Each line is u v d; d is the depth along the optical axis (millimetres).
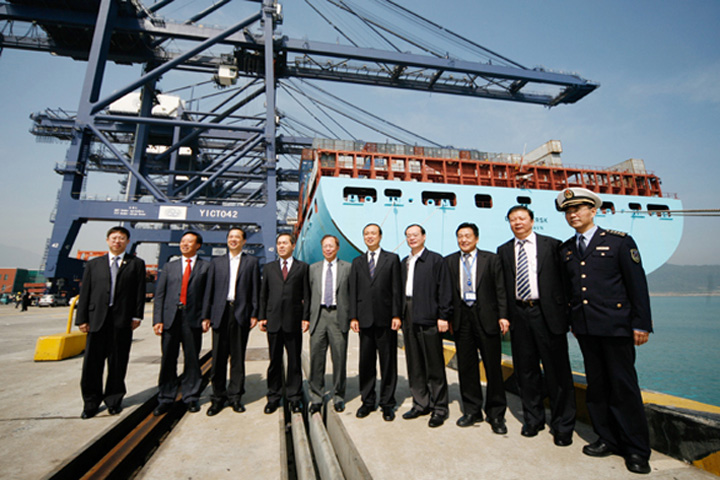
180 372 5758
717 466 2416
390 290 3844
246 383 5422
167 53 28688
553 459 2701
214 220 23812
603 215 17188
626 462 2566
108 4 23766
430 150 18125
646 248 17094
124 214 23078
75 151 22734
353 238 14125
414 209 14875
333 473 2611
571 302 3066
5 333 10289
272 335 4102
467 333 3543
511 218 3508
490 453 2809
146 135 33250
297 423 3750
